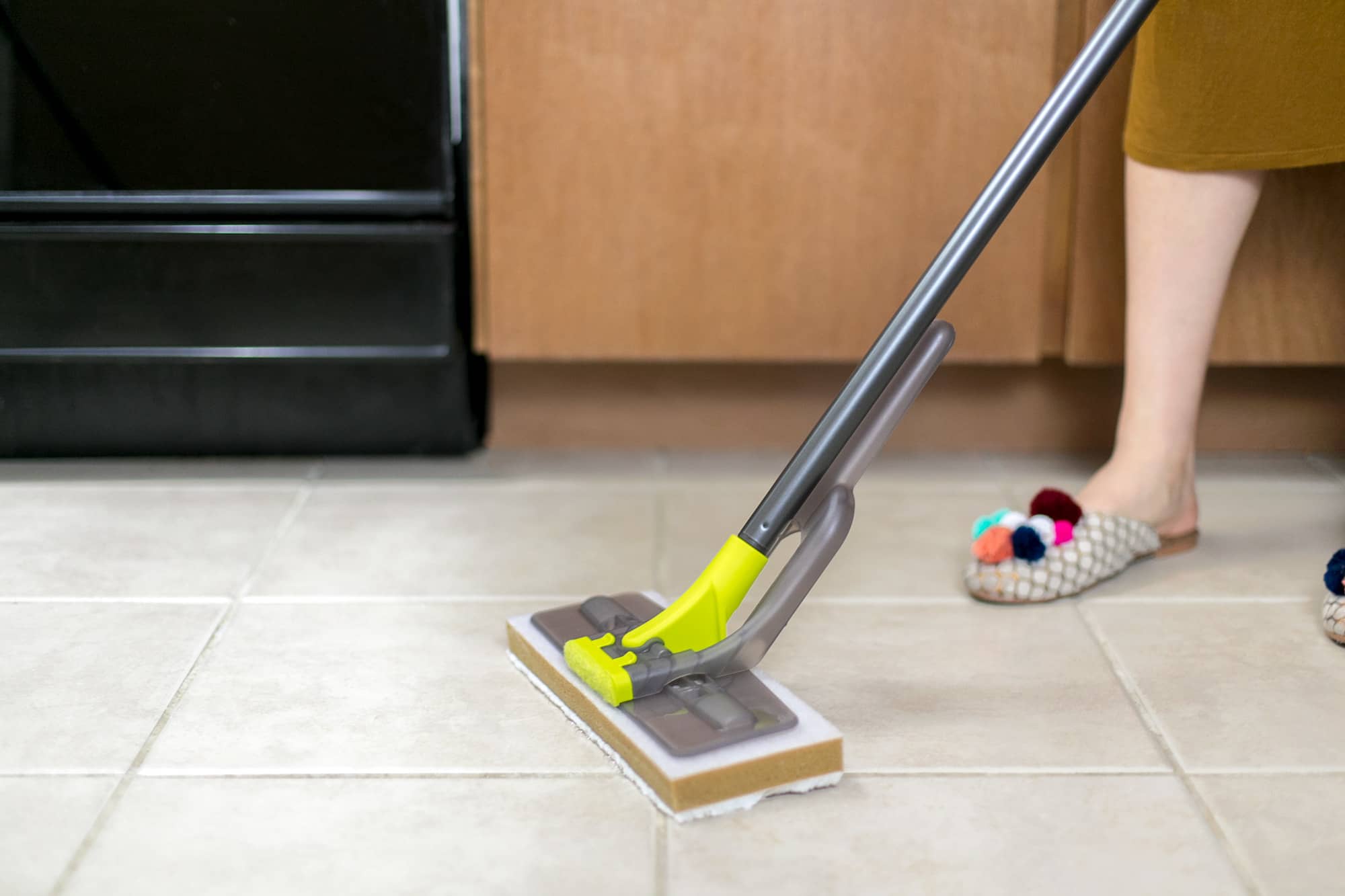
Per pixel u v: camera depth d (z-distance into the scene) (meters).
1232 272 1.37
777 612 0.85
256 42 1.32
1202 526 1.28
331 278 1.40
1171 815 0.78
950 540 1.25
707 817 0.77
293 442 1.48
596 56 1.32
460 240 1.42
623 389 1.52
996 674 0.97
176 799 0.79
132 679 0.96
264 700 0.93
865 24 1.31
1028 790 0.81
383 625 1.05
